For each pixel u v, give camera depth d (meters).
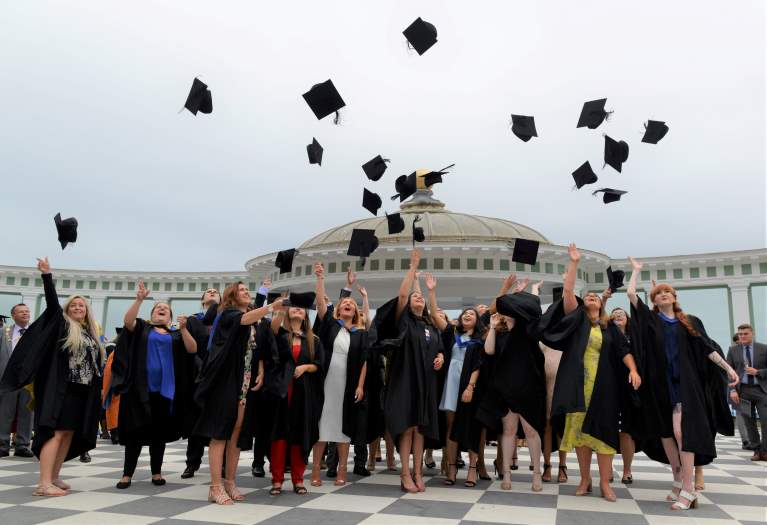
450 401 5.92
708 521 4.09
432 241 18.75
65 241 5.73
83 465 6.82
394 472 6.73
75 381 4.92
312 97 6.77
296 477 5.09
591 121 6.97
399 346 5.34
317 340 5.50
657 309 5.23
